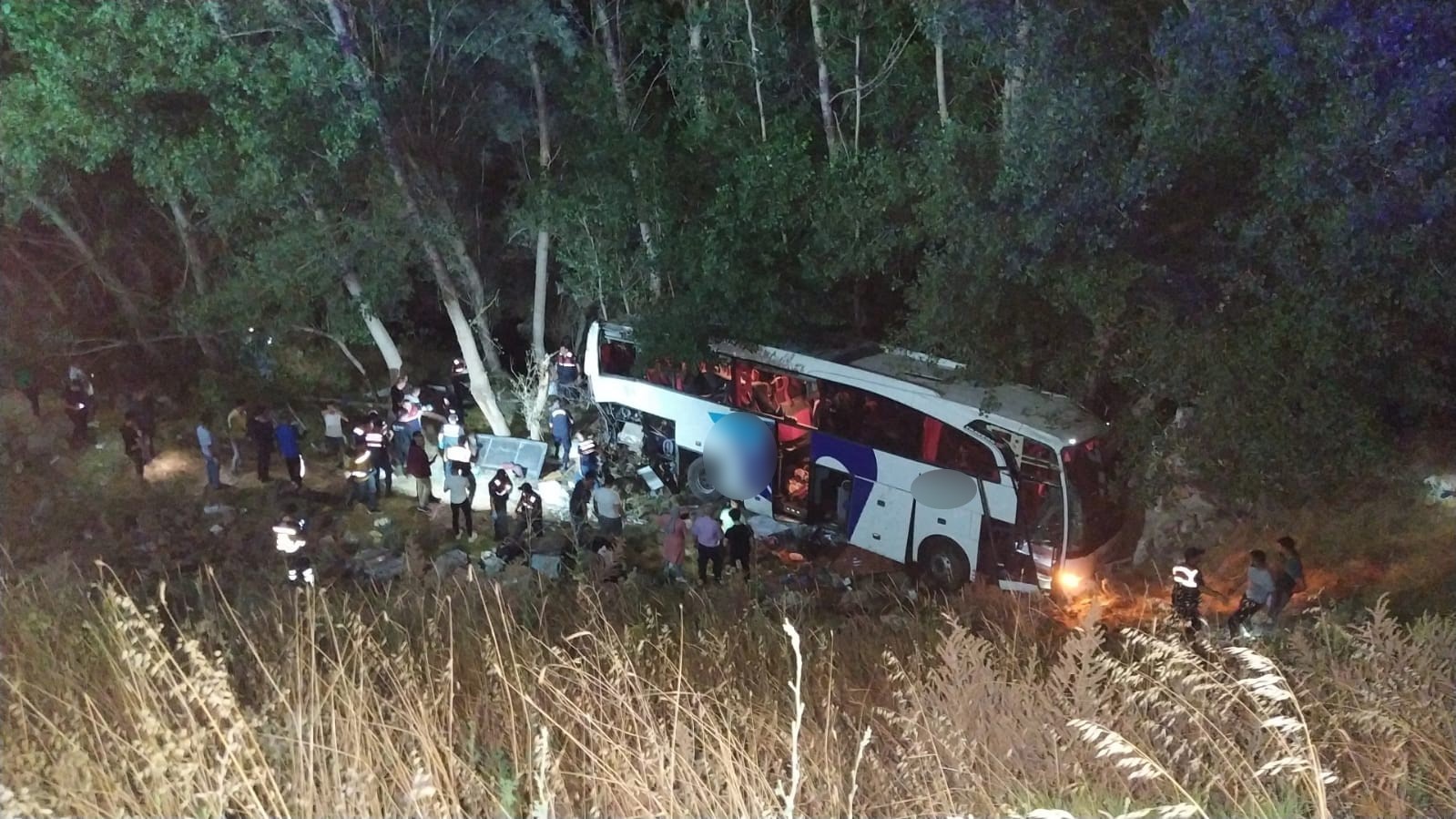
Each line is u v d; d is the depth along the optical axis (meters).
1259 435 12.40
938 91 17.05
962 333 14.26
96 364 24.62
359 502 19.06
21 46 15.73
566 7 20.48
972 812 4.02
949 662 5.37
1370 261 10.36
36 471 19.44
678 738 4.01
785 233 17.28
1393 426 14.33
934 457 15.15
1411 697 4.95
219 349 24.28
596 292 21.30
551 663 5.39
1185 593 11.42
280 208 19.22
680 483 19.39
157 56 15.55
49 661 4.63
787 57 19.05
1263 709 4.60
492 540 17.77
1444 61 9.66
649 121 20.56
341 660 4.57
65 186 21.95
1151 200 11.98
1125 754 4.14
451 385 25.69
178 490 19.09
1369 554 13.30
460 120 21.80
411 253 21.59
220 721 3.89
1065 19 12.10
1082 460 14.05
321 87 16.31
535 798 3.69
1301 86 10.41
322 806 3.43
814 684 6.53
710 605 11.07
